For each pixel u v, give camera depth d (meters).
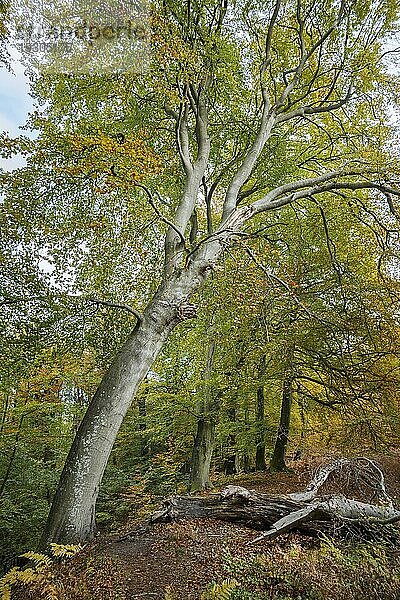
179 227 11.05
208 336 15.96
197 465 16.70
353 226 15.71
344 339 13.28
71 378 17.27
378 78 13.73
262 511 8.73
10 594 5.71
